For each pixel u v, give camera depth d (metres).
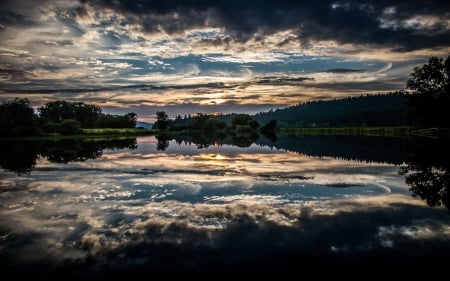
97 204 12.23
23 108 75.19
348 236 8.65
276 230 9.12
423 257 7.34
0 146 47.22
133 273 6.74
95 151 40.53
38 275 6.68
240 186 15.80
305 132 127.81
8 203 12.45
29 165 25.06
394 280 6.38
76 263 7.19
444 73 60.06
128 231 9.12
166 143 61.34
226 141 68.44
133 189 15.16
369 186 15.73
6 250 7.88
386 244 8.09
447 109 59.38
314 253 7.61
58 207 11.80
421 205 11.89
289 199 12.95
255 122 136.50
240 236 8.68
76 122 92.25
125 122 135.25
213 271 6.80
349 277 6.52
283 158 30.28
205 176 19.09
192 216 10.51
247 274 6.68
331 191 14.52
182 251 7.75
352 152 35.78
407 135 72.88
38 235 8.87
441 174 19.39
